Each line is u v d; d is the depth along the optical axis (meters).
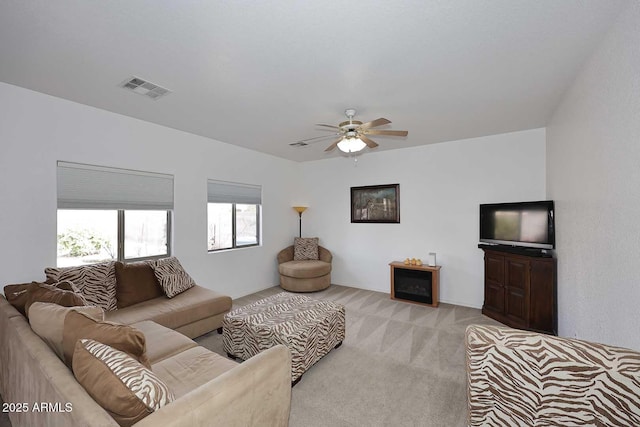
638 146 1.34
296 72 2.19
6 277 2.41
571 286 2.50
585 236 2.12
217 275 4.22
